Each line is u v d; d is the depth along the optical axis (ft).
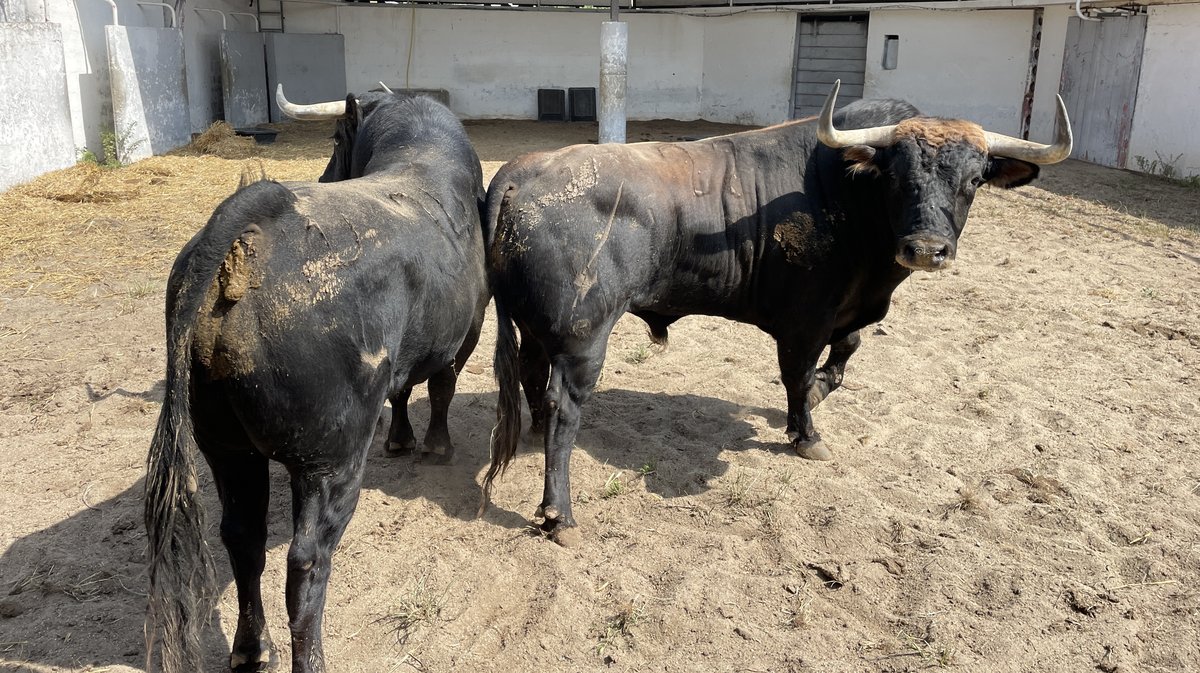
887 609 12.64
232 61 59.31
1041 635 12.04
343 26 70.28
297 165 46.03
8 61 37.01
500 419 13.87
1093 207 38.91
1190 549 13.93
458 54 72.02
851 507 15.07
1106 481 16.03
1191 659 11.64
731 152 15.49
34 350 21.06
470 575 13.14
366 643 11.73
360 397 9.80
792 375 16.33
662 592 12.89
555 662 11.49
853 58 64.13
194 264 8.61
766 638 11.96
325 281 9.34
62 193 36.04
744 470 16.34
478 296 13.66
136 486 15.35
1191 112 43.80
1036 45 54.90
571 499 15.30
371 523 14.39
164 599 8.45
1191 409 18.98
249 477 10.15
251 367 8.78
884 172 14.25
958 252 31.73
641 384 20.30
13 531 13.92
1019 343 22.90
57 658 11.23
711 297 15.56
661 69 72.74
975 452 17.11
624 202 13.88
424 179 12.89
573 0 72.43
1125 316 24.89
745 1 68.64
